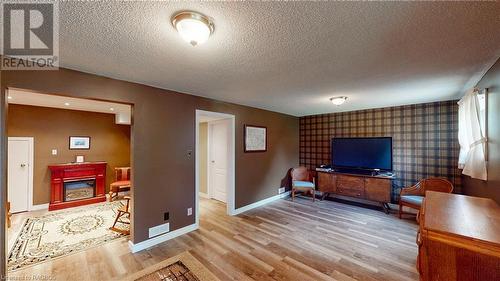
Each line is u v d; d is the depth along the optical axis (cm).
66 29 135
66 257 241
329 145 523
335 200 492
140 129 264
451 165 363
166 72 221
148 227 269
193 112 328
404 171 413
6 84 174
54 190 420
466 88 281
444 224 120
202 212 406
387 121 434
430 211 144
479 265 103
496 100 186
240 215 389
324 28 135
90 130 488
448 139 366
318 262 232
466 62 192
